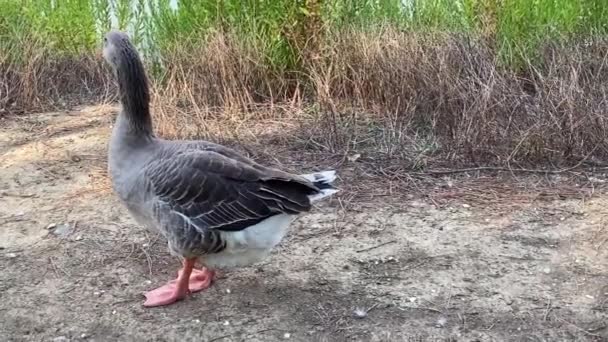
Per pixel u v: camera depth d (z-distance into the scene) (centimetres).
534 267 288
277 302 273
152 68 453
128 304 273
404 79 401
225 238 263
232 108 403
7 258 295
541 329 261
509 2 453
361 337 259
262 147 375
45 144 382
